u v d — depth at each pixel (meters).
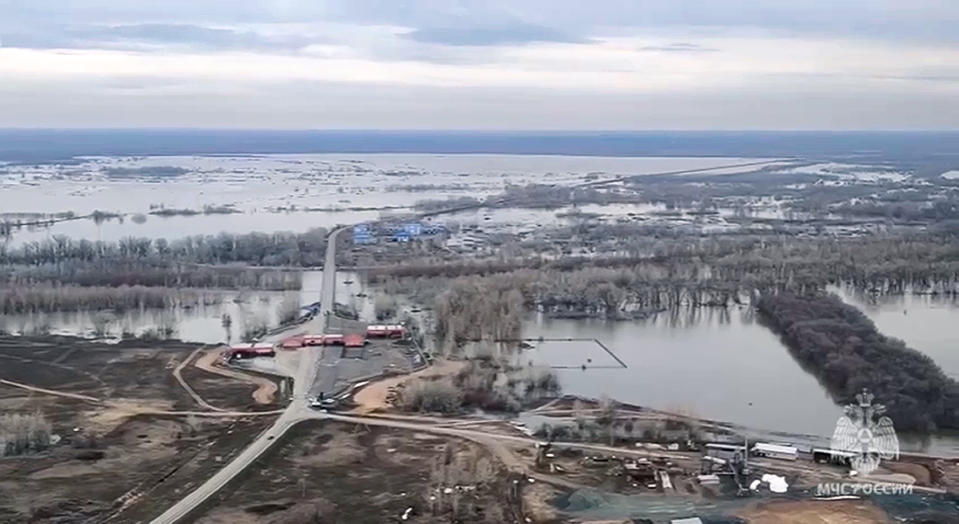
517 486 142.75
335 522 131.00
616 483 143.75
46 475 148.00
